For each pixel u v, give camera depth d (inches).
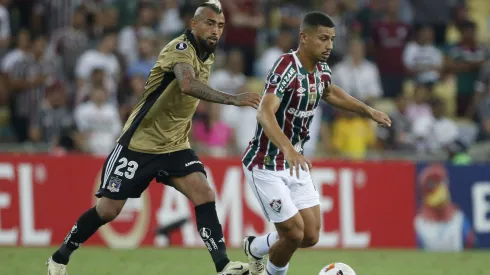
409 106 2114.9
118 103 2011.6
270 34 2452.0
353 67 2182.6
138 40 2132.1
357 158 1856.5
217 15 954.7
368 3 2522.1
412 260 1558.8
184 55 933.2
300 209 969.5
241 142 1964.8
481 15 2817.4
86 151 1856.5
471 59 2393.0
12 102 1993.1
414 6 2508.6
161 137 992.2
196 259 1466.5
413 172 1812.3
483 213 1834.4
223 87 2080.5
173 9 2311.8
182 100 975.6
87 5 2217.0
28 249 1565.0
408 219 1801.2
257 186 963.3
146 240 1676.9
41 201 1641.2
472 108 2347.4
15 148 1836.9
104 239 1664.6
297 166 844.0
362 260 1537.9
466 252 1760.6
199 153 1902.1
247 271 921.5
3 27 2149.4
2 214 1619.1
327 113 2074.3
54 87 1950.1
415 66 2349.9
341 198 1765.5
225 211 1706.4
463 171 1833.2
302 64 939.3
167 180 1008.2
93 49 2126.0
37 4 2228.1
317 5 2496.3
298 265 1428.4
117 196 996.6
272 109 892.0
